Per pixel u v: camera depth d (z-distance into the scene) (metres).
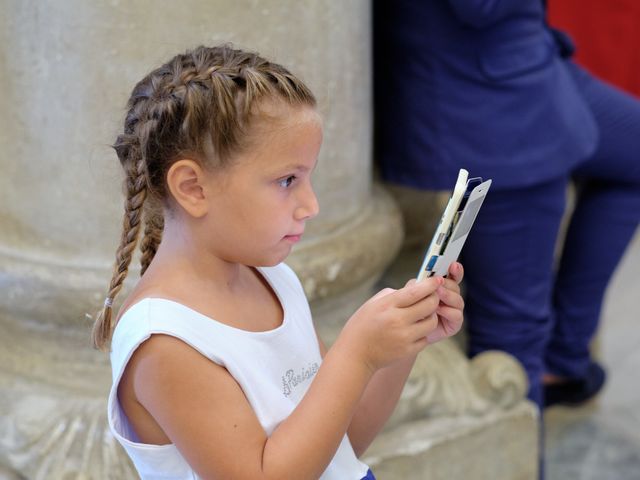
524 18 2.42
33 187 2.17
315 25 2.16
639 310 3.77
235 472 1.14
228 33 2.04
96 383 2.25
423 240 3.10
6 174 2.19
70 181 2.13
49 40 2.03
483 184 1.18
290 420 1.17
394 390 1.39
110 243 2.17
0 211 2.24
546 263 2.69
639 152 2.84
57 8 2.00
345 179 2.39
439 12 2.41
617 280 4.00
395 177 2.62
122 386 1.19
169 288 1.19
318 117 1.18
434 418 2.51
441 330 1.30
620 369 3.41
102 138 2.07
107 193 2.11
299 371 1.29
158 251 1.25
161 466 1.21
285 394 1.25
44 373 2.28
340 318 2.47
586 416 3.16
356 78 2.34
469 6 2.24
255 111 1.12
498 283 2.66
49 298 2.18
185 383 1.14
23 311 2.23
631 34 3.63
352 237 2.41
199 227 1.19
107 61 2.02
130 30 2.00
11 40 2.06
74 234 2.17
